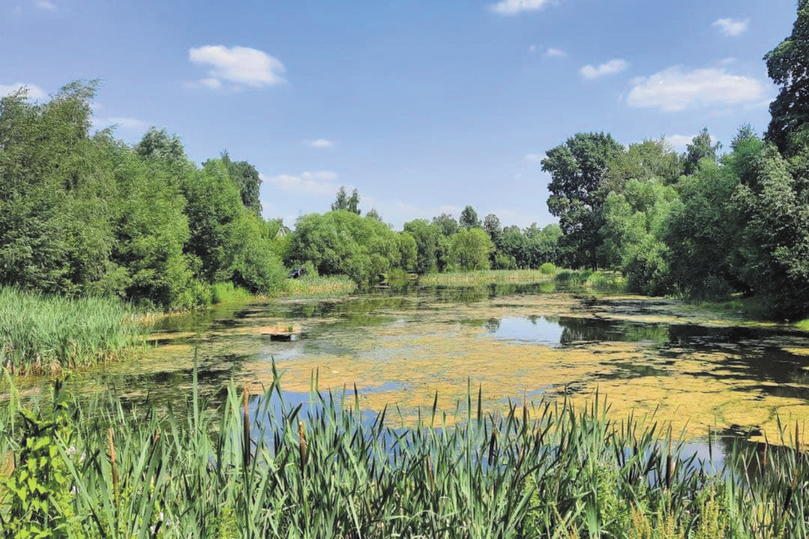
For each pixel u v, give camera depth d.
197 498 3.02
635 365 12.59
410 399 9.64
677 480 4.23
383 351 14.94
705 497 3.68
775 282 19.31
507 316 24.22
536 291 43.59
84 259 19.12
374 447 3.95
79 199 19.86
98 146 22.39
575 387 10.44
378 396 9.89
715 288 27.39
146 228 24.12
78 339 12.85
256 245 38.72
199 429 3.35
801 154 20.56
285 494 3.27
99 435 2.97
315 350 15.16
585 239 59.34
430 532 3.36
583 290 43.56
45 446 2.70
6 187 17.42
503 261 89.88
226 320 22.97
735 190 22.12
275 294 39.62
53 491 2.67
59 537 2.55
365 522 3.38
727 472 5.95
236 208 33.41
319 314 25.73
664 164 60.12
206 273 32.41
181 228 26.42
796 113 24.61
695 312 23.91
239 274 38.00
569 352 14.51
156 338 17.42
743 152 25.78
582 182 62.88
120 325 14.88
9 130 18.67
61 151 19.83
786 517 3.60
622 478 3.83
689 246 28.27
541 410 8.50
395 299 35.88
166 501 3.13
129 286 23.38
